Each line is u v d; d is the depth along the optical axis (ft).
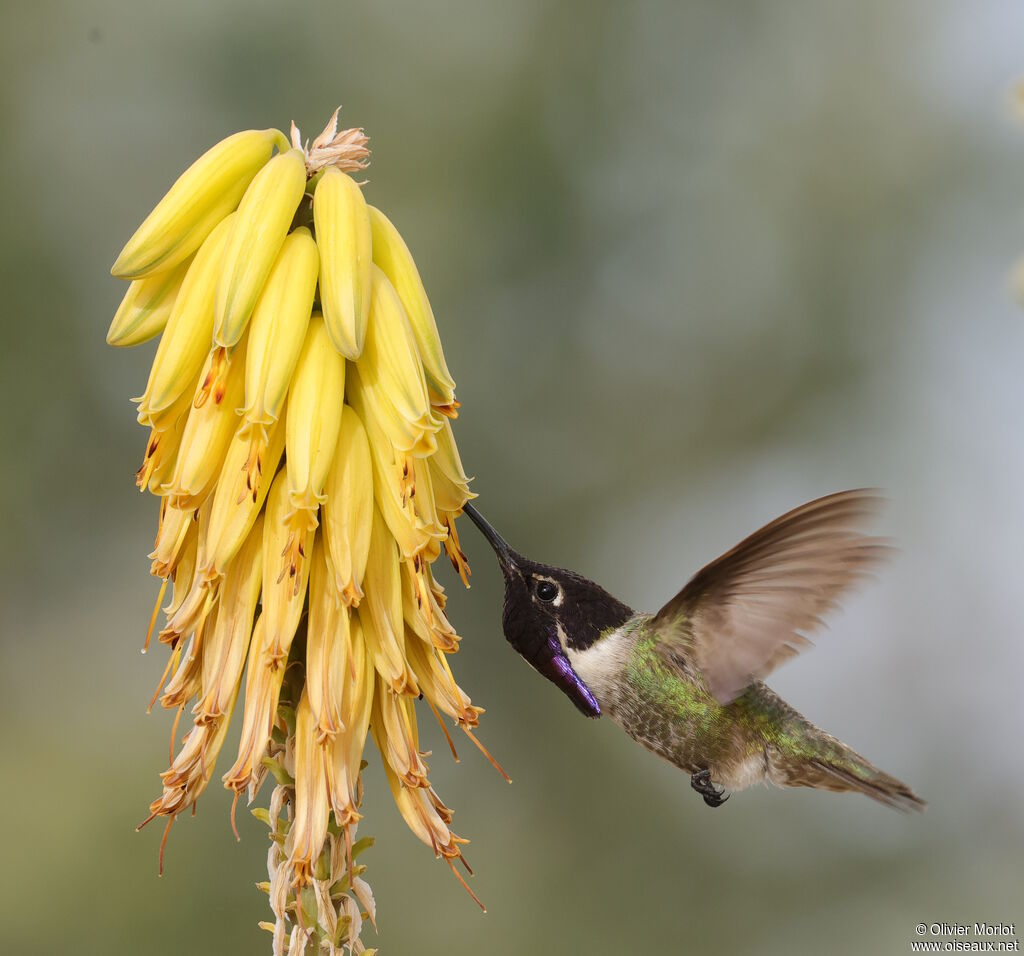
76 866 40.45
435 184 47.78
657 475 49.70
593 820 46.57
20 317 45.50
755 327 50.06
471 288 48.03
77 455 45.42
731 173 50.16
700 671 22.76
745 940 45.91
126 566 45.27
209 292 15.06
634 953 45.52
